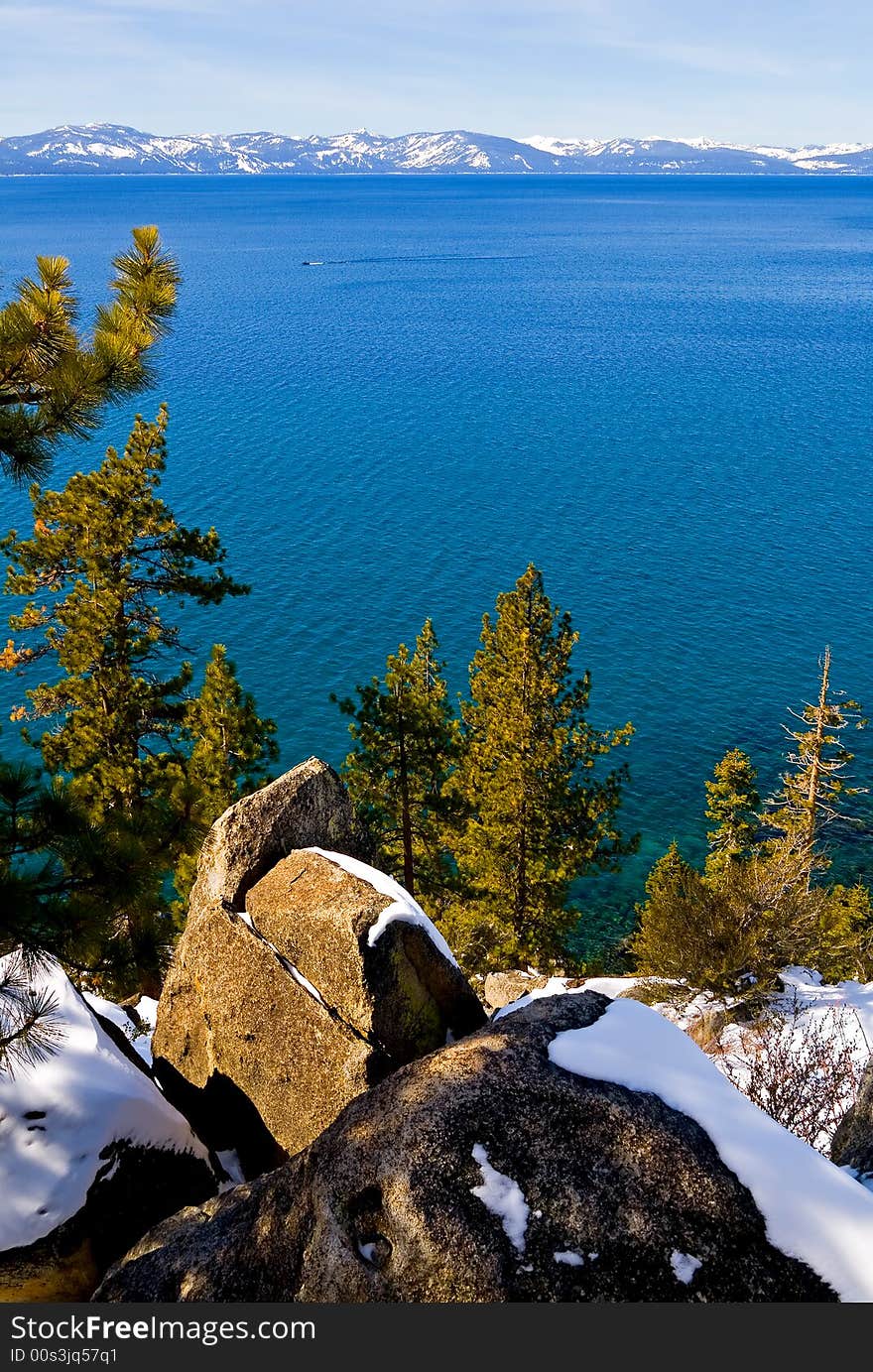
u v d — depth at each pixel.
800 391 162.00
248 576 85.81
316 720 62.84
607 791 30.02
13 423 9.99
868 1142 9.34
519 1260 6.30
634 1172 6.79
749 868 22.14
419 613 80.00
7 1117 10.20
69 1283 9.30
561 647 29.23
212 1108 12.77
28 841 9.48
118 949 10.07
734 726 63.34
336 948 11.54
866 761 57.47
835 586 86.06
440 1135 6.89
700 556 93.50
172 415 138.50
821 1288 6.29
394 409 148.75
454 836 31.02
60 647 24.64
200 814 11.99
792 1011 19.11
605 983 22.39
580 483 115.88
